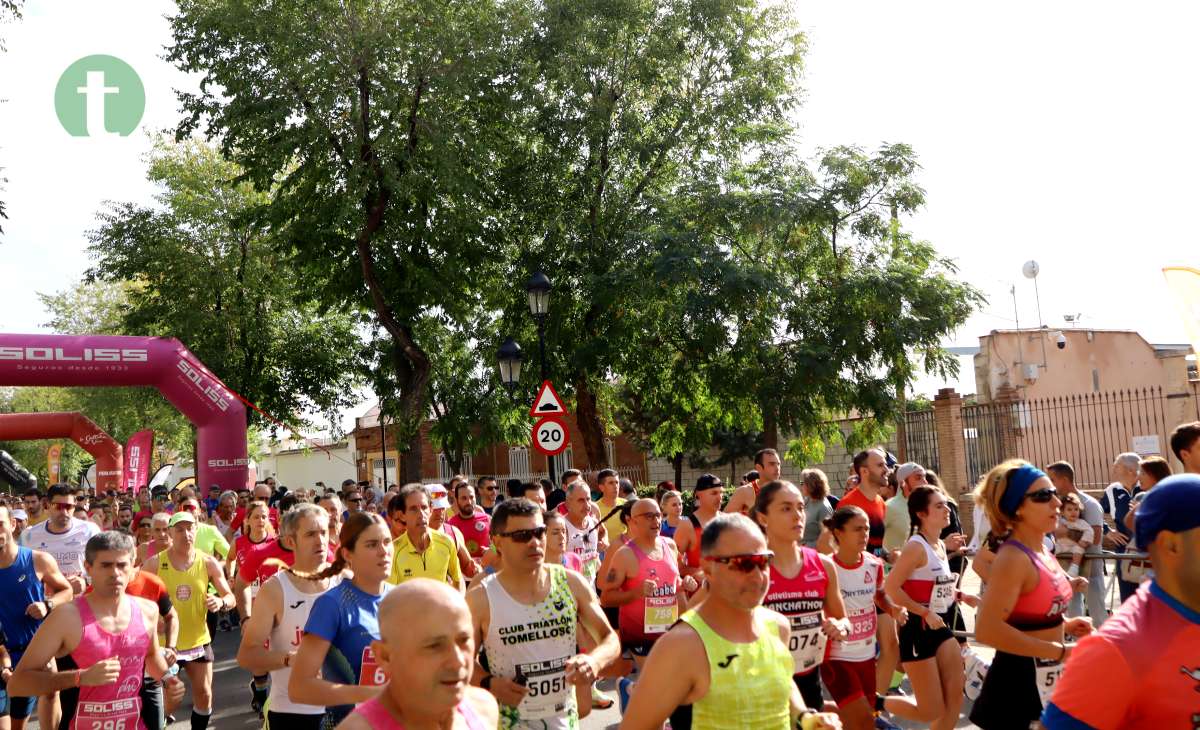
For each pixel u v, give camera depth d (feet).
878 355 78.84
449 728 8.87
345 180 77.10
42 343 71.61
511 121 83.71
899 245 81.61
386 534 15.75
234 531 48.47
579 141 81.51
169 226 107.24
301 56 73.56
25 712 23.67
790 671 12.53
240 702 33.09
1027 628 15.70
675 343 81.56
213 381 77.71
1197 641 8.16
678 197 81.05
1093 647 8.36
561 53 80.53
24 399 191.93
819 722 12.32
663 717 11.91
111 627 18.80
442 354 103.55
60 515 34.42
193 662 26.66
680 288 76.33
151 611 19.76
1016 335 81.61
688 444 88.38
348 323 116.37
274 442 119.65
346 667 15.31
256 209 84.02
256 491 44.09
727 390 79.00
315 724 17.78
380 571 15.65
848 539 20.45
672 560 25.49
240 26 73.72
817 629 18.03
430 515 30.86
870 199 79.66
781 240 81.20
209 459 77.46
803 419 78.07
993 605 15.49
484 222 82.94
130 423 156.25
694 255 73.15
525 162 84.43
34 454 210.18
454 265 82.79
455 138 78.07
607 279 75.87
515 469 149.69
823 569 18.33
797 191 77.97
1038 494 15.42
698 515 29.45
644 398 87.40
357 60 74.38
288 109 74.13
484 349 93.97
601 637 16.31
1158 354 90.58
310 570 18.08
